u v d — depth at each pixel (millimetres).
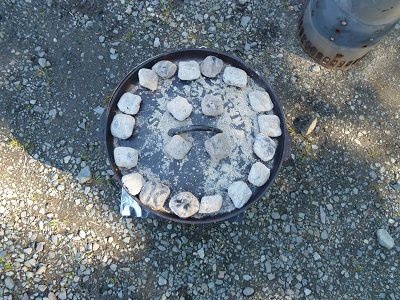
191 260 823
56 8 895
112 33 894
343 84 899
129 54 889
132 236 828
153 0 908
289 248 834
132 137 655
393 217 859
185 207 627
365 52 832
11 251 810
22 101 861
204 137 640
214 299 813
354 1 702
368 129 888
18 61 874
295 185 854
